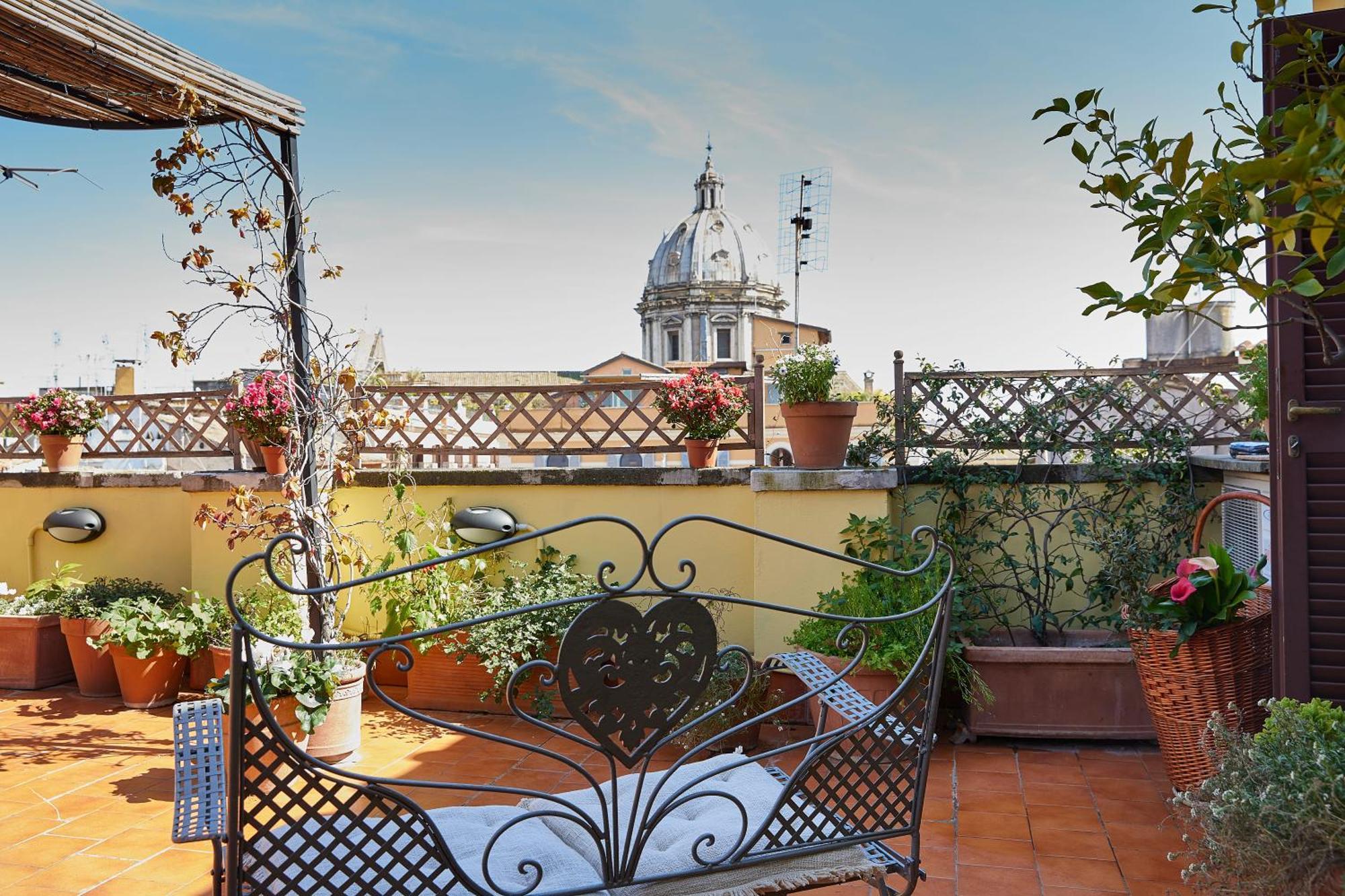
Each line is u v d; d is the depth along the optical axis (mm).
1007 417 5617
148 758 4805
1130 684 4727
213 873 2225
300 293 5066
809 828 2244
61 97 4781
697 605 1917
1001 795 4125
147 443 7016
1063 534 5648
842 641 2105
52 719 5512
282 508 5117
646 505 5895
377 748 4914
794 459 5578
